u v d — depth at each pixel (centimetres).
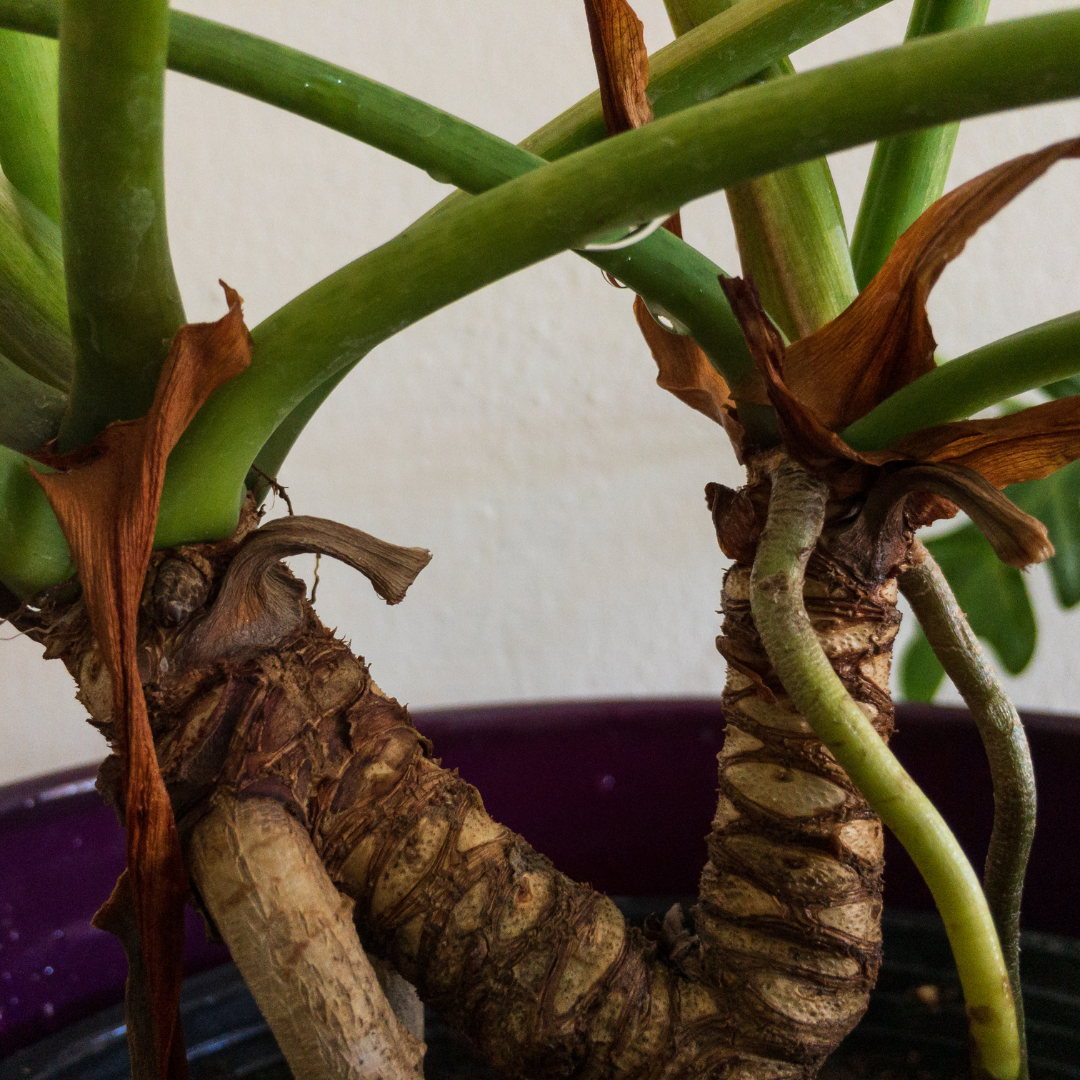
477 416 88
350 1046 27
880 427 28
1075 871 47
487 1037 30
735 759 32
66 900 47
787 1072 30
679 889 54
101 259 25
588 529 90
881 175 36
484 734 54
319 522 29
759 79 34
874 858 31
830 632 30
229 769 28
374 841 29
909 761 50
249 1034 45
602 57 30
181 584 28
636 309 35
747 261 34
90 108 23
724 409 32
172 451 28
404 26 83
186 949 49
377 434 87
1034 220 85
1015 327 86
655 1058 30
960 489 28
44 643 30
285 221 84
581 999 30
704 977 32
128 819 27
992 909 34
